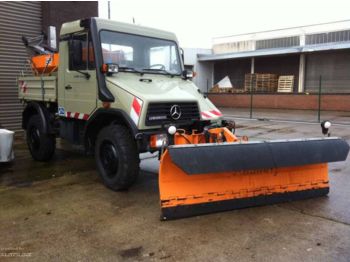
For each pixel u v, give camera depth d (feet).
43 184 19.21
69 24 19.75
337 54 70.64
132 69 18.93
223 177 14.76
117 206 15.79
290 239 12.48
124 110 16.87
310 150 15.02
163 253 11.62
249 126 42.39
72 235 12.96
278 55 77.82
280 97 70.95
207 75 90.94
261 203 15.40
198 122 18.20
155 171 21.88
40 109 23.47
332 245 12.00
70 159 25.34
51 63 22.72
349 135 34.35
